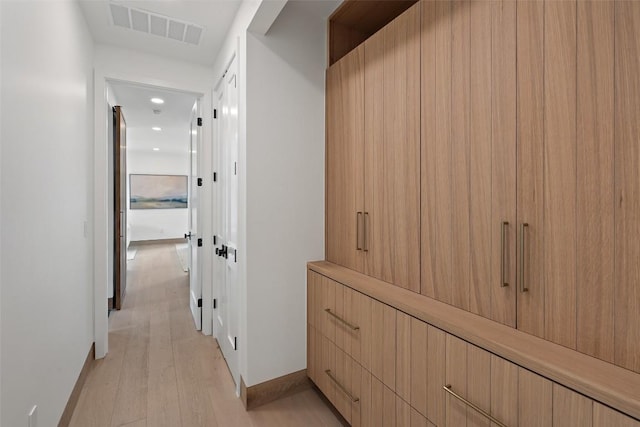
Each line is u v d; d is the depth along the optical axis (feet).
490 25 3.66
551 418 2.74
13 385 3.64
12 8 3.66
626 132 2.62
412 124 4.74
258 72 6.30
